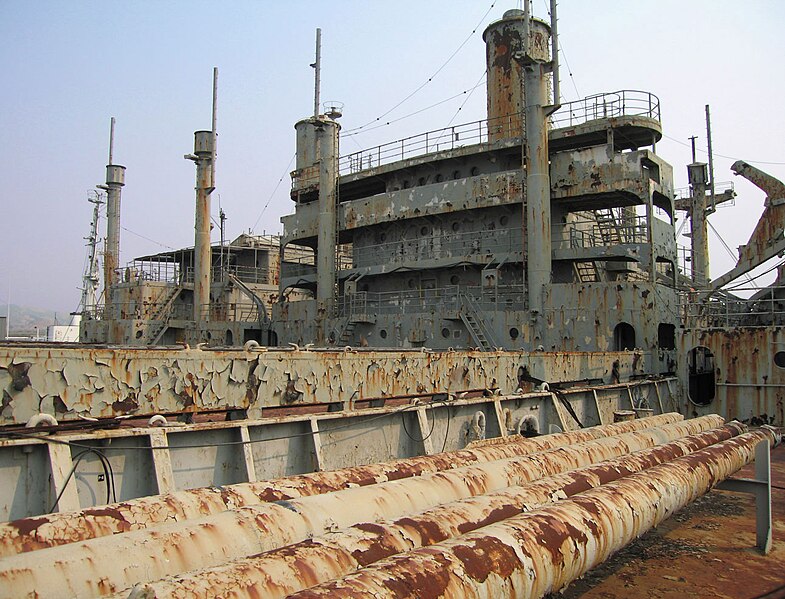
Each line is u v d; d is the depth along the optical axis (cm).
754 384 2252
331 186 3734
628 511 873
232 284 4831
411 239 3488
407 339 3203
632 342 2723
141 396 919
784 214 2573
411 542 636
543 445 1277
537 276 2814
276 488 785
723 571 945
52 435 777
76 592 486
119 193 5797
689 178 4162
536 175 2844
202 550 572
